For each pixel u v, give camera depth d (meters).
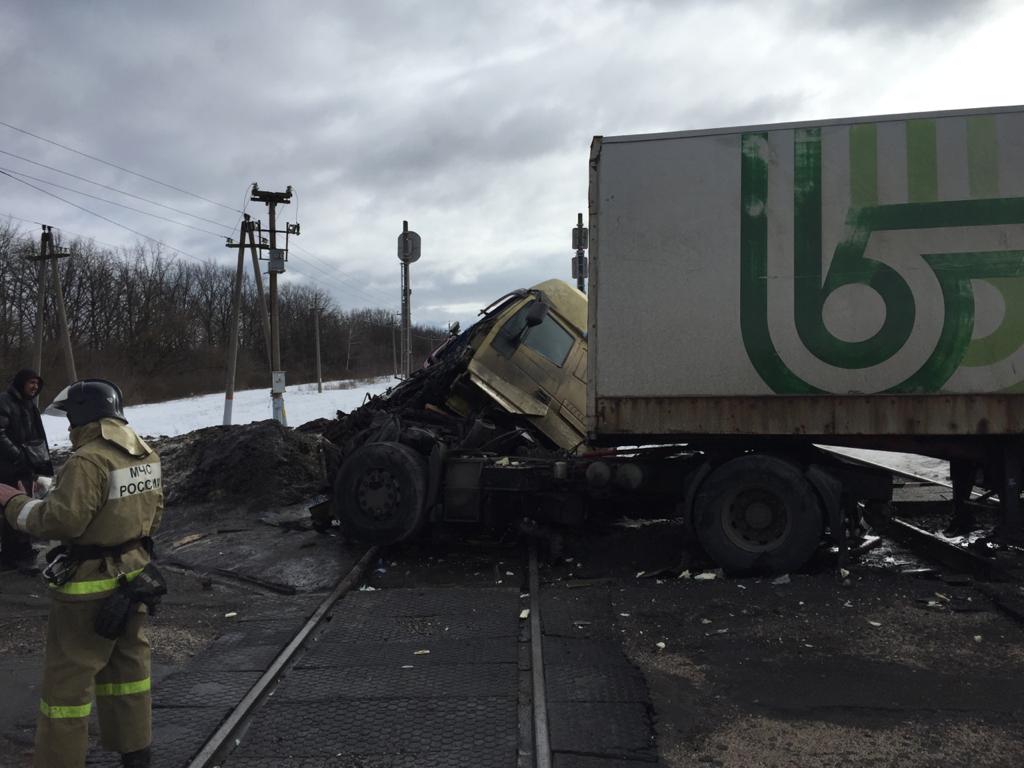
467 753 3.67
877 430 6.15
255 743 3.81
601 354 6.64
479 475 7.49
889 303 6.13
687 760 3.58
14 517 3.27
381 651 5.08
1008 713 3.96
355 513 7.53
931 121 6.10
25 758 3.74
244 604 6.34
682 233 6.50
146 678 3.45
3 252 52.38
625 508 7.76
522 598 6.23
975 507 6.98
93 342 57.97
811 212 6.27
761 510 6.46
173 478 10.92
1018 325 5.96
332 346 91.50
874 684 4.36
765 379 6.35
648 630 5.32
